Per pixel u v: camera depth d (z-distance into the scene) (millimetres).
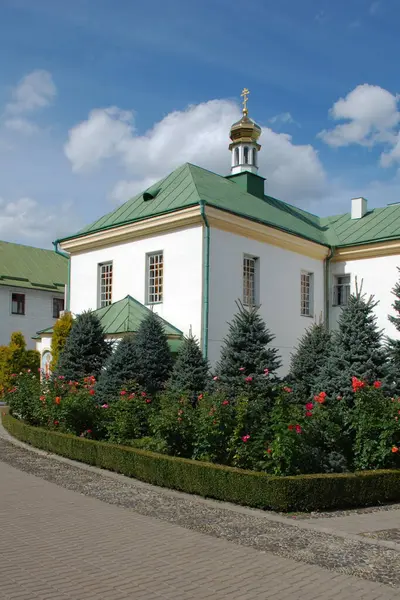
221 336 21125
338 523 8578
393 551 7086
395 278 25344
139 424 13938
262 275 23344
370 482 10047
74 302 25984
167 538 7449
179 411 12156
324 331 20125
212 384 16266
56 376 17297
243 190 27281
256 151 28422
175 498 10016
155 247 22719
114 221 24766
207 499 9992
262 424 10781
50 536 7438
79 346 19500
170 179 25656
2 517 8312
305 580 5988
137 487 10852
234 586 5793
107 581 5879
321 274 27078
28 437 15352
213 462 11133
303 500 9266
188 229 21516
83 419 14609
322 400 11445
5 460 13148
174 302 21672
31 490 10234
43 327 41031
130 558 6617
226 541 7359
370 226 28031
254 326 16531
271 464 10078
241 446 10633
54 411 14812
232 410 11227
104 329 20812
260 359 16094
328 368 15219
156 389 17484
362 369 14586
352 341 15125
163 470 10906
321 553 6910
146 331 18797
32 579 5883
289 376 19469
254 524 8312
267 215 25047
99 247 25125
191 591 5648
